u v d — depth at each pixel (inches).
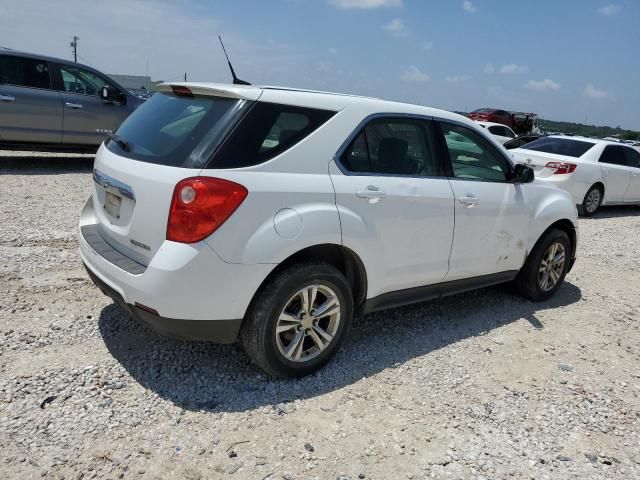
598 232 374.6
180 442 109.8
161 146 126.8
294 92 133.6
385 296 152.7
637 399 145.0
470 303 204.5
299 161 128.6
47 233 233.3
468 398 137.6
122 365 134.9
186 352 144.0
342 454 111.4
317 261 132.0
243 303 120.6
